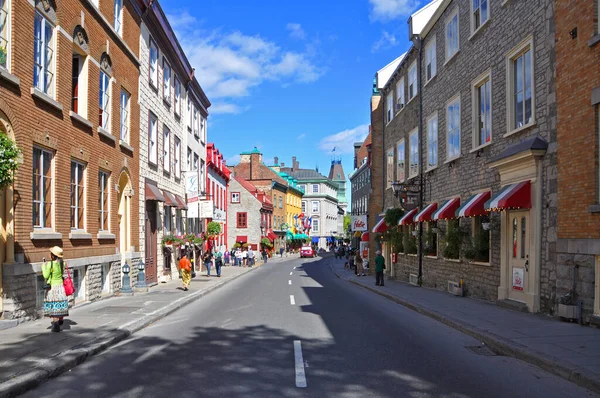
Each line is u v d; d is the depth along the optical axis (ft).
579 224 34.76
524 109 43.57
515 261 44.68
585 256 34.22
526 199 40.60
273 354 27.61
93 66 50.49
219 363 25.53
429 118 71.05
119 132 58.95
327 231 365.81
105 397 20.02
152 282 75.00
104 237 53.52
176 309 48.37
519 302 43.45
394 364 25.45
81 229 48.24
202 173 117.91
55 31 42.42
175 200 85.92
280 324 38.58
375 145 111.24
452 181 61.26
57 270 32.73
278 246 263.08
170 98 87.40
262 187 255.91
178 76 93.91
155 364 25.55
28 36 37.29
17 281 35.58
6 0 34.63
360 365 25.13
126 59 61.82
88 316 40.78
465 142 56.90
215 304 53.62
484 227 49.29
